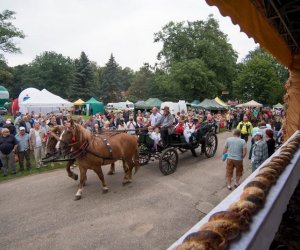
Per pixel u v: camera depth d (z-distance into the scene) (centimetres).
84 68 6819
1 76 4859
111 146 679
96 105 3675
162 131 849
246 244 134
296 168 325
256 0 357
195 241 122
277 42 554
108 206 593
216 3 282
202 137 1040
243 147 690
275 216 195
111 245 438
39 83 7719
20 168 910
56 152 645
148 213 555
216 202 614
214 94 4038
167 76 4128
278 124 1265
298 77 775
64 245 440
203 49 4075
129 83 9750
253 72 4441
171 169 848
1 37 4422
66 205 604
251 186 203
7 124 1045
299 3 411
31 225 511
